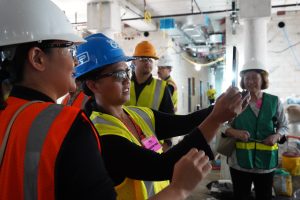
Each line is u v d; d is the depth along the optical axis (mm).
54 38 613
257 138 2266
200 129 813
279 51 6539
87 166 515
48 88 630
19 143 518
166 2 5977
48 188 491
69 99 1578
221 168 3902
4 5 609
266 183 2270
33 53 600
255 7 4434
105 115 964
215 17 7113
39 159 497
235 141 2314
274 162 2262
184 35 7852
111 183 560
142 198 945
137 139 1077
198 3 5969
